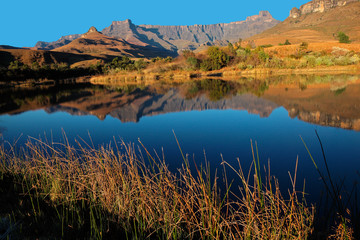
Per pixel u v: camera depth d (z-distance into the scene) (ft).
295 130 29.53
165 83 125.49
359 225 7.95
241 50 205.16
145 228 10.41
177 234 10.00
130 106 56.80
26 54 454.81
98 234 9.65
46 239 9.44
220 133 30.07
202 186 10.39
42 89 120.06
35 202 12.90
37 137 31.65
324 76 109.40
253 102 53.21
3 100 78.48
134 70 211.82
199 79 138.92
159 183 11.60
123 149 24.72
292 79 102.99
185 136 29.50
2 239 9.25
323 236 8.53
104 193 11.84
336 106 42.50
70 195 12.76
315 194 13.92
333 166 18.43
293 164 19.33
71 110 54.65
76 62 490.49
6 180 15.37
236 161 20.54
